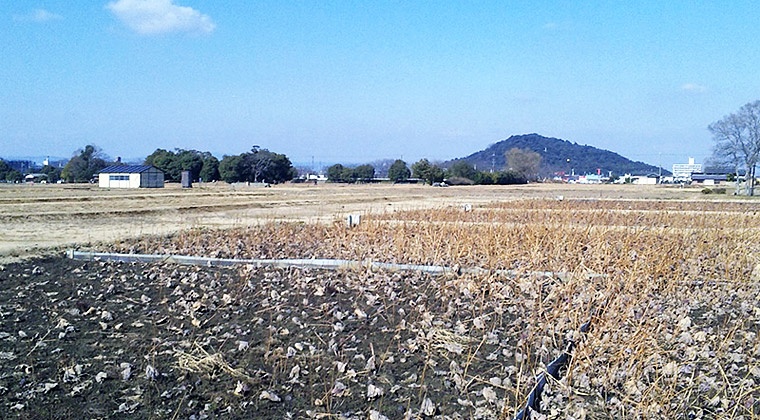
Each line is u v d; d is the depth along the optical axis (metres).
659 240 13.16
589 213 21.84
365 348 6.24
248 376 5.42
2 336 6.31
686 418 4.80
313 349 6.10
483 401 4.99
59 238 14.16
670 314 7.62
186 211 24.56
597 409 4.95
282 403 4.93
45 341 6.21
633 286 8.62
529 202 29.17
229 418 4.63
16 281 8.91
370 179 86.00
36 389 5.04
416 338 6.50
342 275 9.83
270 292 8.41
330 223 18.25
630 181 125.19
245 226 16.86
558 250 11.34
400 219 18.69
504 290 8.65
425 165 82.25
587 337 6.39
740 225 16.69
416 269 10.20
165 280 9.22
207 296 8.10
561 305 7.61
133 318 7.16
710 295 8.74
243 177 78.75
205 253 11.79
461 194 45.31
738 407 4.96
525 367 5.74
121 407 4.73
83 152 81.38
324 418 4.67
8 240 13.66
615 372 5.52
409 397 5.07
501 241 12.22
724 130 49.03
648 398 5.03
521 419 4.60
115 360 5.73
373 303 7.98
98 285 8.81
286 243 13.15
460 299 8.30
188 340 6.36
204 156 84.44
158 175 60.09
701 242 12.61
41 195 34.59
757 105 48.12
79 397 4.92
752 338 6.77
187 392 5.07
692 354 6.00
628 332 6.74
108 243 13.02
